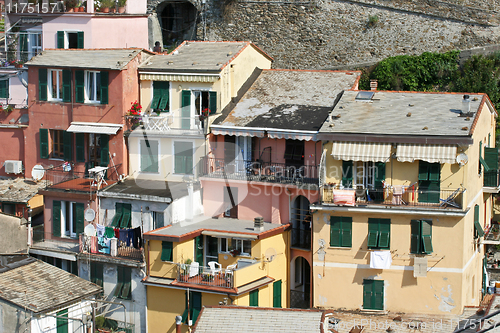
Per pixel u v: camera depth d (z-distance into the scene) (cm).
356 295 3847
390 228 3775
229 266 3800
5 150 4822
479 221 4138
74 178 4488
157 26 5644
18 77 4906
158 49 5081
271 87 4550
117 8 5053
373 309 3828
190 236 3881
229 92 4434
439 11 4994
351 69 5159
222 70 4309
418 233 3731
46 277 3872
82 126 4441
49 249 4222
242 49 4566
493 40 4903
